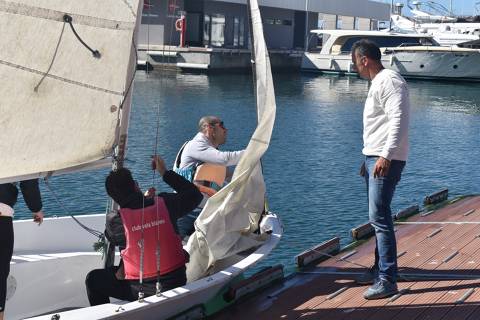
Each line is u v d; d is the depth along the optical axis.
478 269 5.95
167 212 4.76
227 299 5.37
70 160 4.64
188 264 5.30
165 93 29.14
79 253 5.70
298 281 5.90
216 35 46.34
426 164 15.48
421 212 8.46
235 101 27.30
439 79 41.53
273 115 5.42
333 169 14.42
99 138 4.73
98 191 11.37
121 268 4.82
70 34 4.43
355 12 56.25
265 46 5.50
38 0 4.25
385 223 5.14
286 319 5.04
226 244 5.32
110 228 4.74
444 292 5.39
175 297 4.52
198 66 40.94
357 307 5.18
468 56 40.34
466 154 16.98
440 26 51.75
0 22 4.16
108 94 4.69
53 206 10.46
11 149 4.39
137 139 17.11
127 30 4.66
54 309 5.41
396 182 5.04
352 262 6.37
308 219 10.34
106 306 4.36
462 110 27.70
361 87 37.25
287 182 13.01
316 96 31.75
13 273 5.20
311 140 18.50
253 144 5.36
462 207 8.59
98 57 4.59
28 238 5.82
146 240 4.64
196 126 19.88
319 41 57.78
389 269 5.25
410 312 5.02
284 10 53.56
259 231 5.90
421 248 6.63
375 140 5.01
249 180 5.36
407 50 41.69
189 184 4.95
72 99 4.55
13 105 4.33
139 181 11.98
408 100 4.88
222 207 5.27
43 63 4.37
